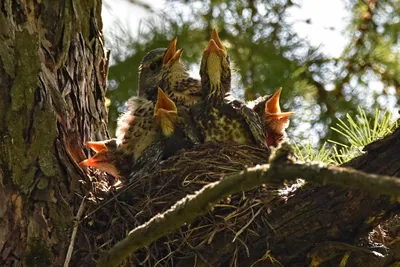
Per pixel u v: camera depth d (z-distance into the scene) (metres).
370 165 7.59
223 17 14.03
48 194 8.56
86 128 9.89
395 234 8.57
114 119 13.65
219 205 8.16
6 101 8.71
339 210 7.68
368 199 7.54
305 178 6.39
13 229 8.31
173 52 11.55
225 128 9.97
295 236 7.88
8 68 8.80
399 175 7.52
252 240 8.00
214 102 10.15
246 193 8.20
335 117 13.55
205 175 8.84
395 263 8.02
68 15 9.83
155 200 8.62
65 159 8.91
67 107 9.55
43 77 9.13
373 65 13.91
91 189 8.97
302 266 7.98
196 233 8.15
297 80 13.79
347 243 7.78
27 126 8.71
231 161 9.12
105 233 8.46
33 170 8.59
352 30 14.01
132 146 10.20
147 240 7.16
